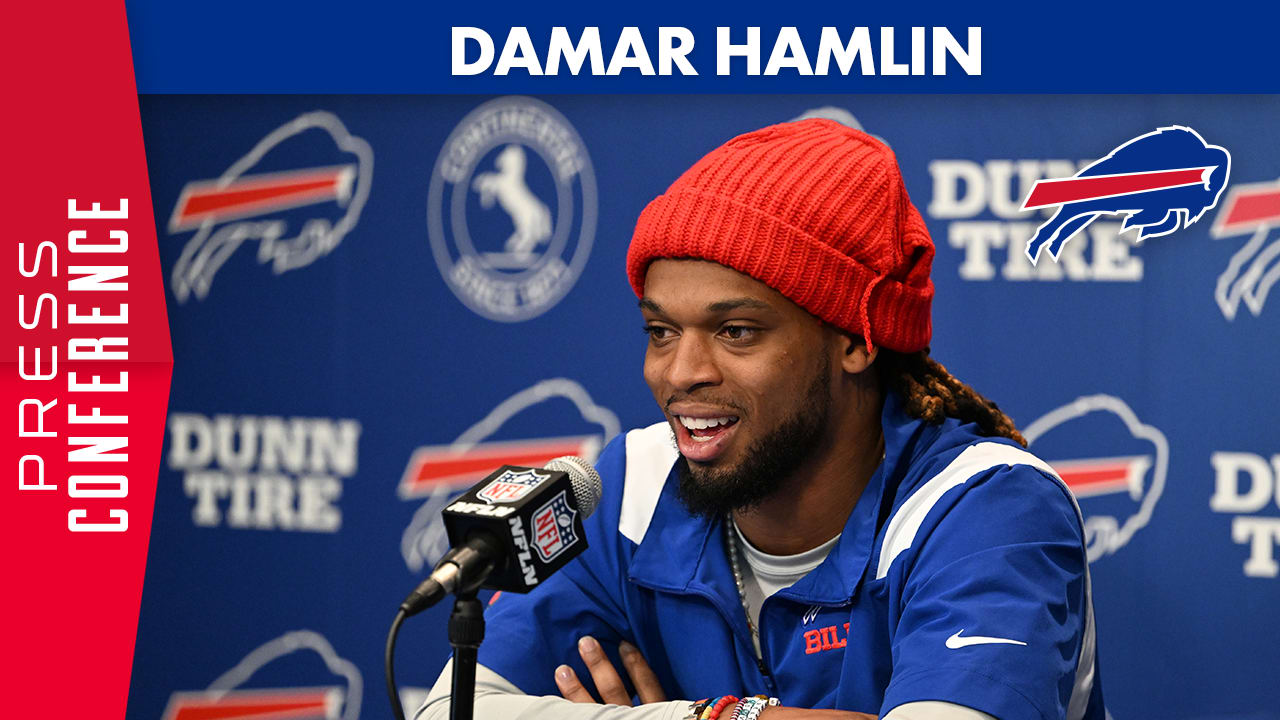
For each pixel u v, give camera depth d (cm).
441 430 587
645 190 571
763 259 281
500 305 581
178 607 604
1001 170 549
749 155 296
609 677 324
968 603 262
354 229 586
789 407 292
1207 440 543
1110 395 548
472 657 227
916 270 303
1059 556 278
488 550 229
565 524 240
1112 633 550
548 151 575
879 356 313
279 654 598
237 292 594
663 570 327
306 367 592
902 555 288
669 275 292
